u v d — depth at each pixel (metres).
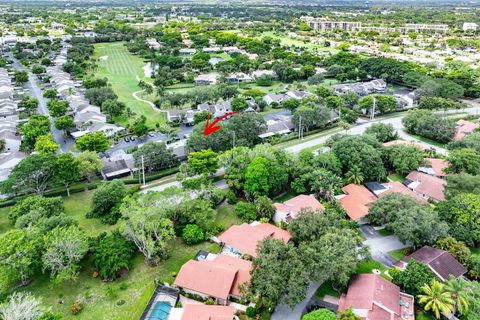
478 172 103.31
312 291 72.94
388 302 65.62
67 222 83.69
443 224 80.06
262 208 92.75
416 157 115.25
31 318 58.19
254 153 106.50
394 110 179.38
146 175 118.94
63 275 70.44
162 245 77.94
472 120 159.88
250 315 66.69
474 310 62.53
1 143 131.12
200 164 104.44
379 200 89.88
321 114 150.38
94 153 114.75
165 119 169.12
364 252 73.56
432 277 69.44
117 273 77.56
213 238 87.88
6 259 69.00
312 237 77.44
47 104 181.25
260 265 68.44
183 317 64.25
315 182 100.88
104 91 185.00
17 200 103.25
